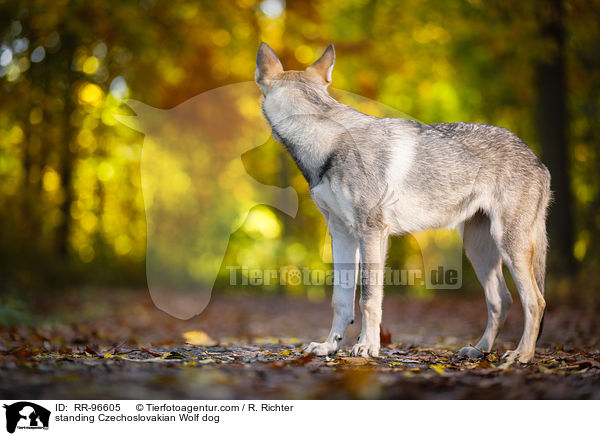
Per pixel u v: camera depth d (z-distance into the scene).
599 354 4.76
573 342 5.93
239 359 4.32
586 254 14.41
